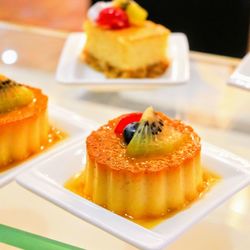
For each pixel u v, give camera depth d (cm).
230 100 64
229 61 72
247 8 101
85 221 49
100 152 52
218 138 58
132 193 50
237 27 103
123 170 50
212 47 106
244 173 53
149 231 48
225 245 49
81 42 75
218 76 69
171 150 52
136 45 70
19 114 56
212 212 51
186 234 49
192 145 52
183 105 64
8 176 54
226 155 55
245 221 51
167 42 72
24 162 56
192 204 51
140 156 51
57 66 71
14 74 69
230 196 51
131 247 49
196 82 68
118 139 53
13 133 56
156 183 50
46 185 52
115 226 48
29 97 58
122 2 75
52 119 60
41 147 58
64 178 54
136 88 67
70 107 64
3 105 57
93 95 66
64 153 55
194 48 107
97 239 49
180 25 106
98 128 57
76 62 72
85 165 54
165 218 50
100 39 72
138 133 51
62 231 50
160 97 66
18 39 76
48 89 67
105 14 73
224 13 102
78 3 132
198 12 103
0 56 72
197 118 62
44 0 130
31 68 70
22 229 50
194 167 52
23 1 125
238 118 61
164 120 55
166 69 71
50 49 74
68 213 51
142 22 74
